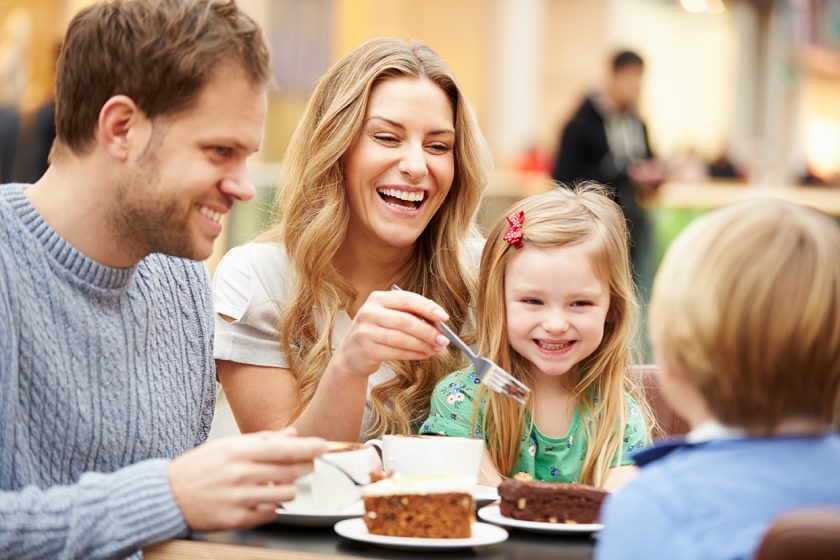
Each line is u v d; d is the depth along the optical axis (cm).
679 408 134
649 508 123
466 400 222
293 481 157
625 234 225
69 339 172
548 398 222
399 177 226
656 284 133
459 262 240
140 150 165
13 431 165
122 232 171
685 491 123
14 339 165
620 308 222
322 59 1162
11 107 801
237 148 167
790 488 122
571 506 168
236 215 625
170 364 190
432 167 227
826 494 122
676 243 133
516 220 221
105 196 169
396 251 240
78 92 167
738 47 1703
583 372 223
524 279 216
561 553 155
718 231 127
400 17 1295
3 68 855
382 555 152
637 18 1570
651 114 1612
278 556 151
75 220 171
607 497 168
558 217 218
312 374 228
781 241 124
